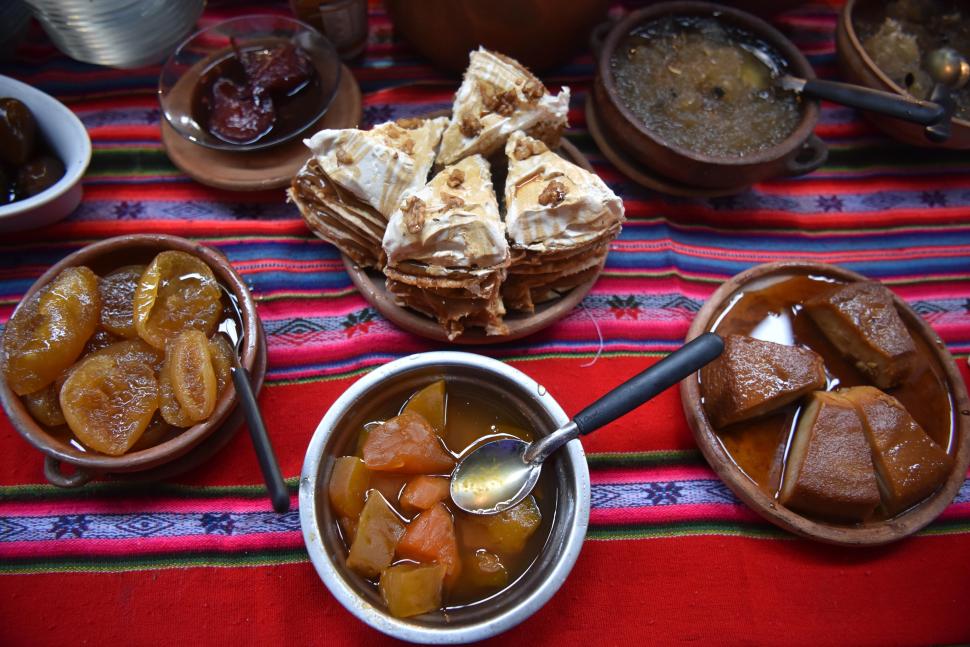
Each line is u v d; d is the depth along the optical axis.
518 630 0.91
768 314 1.08
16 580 0.91
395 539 0.85
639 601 0.94
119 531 0.94
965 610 0.96
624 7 1.48
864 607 0.95
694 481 1.02
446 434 0.95
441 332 1.03
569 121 1.33
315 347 1.09
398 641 0.90
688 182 1.15
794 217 1.27
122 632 0.89
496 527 0.88
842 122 1.39
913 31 1.32
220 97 1.19
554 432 0.86
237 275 0.98
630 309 1.15
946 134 1.06
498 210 1.02
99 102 1.29
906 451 0.94
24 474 0.98
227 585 0.92
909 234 1.28
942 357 1.02
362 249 1.05
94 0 1.10
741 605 0.94
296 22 1.26
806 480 0.91
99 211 1.18
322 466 0.86
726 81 1.19
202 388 0.88
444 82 1.36
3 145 1.06
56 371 0.90
